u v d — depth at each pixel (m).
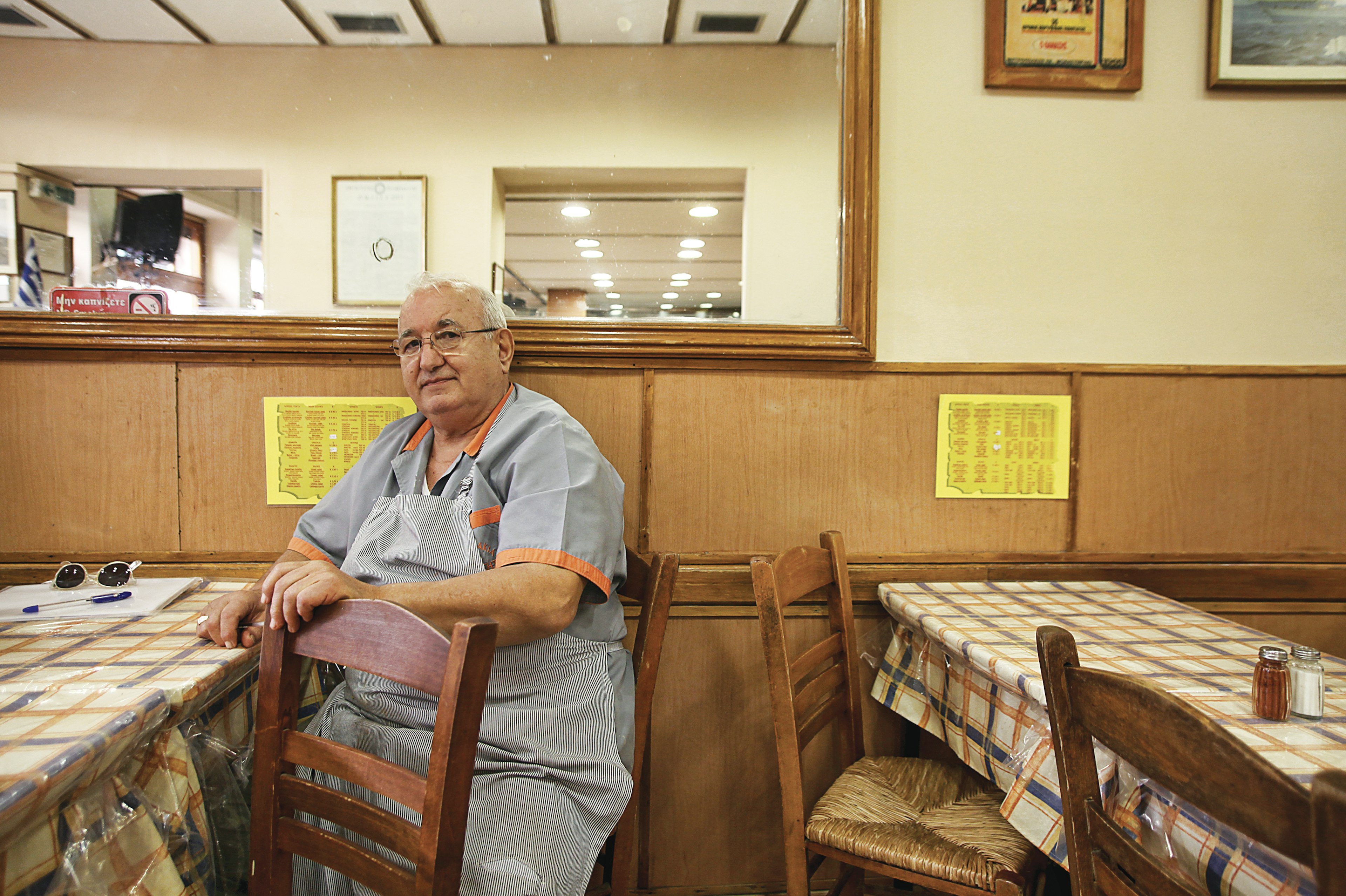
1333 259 1.54
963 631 1.17
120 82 1.53
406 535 1.11
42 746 0.68
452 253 1.59
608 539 1.09
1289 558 1.55
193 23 1.53
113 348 1.42
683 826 1.54
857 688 1.33
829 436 1.51
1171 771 0.59
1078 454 1.54
